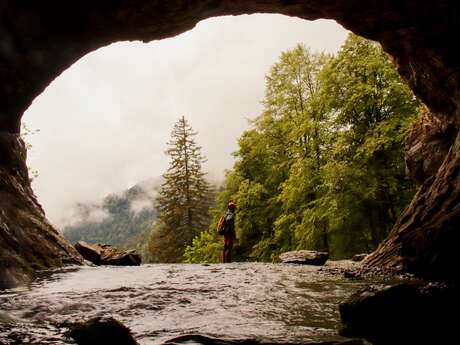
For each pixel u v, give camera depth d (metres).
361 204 21.86
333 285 8.73
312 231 23.05
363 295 4.56
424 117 15.46
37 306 6.29
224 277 10.19
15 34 9.87
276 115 30.78
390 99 20.97
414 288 4.46
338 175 21.14
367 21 11.70
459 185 10.59
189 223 52.53
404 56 13.27
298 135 25.89
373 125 21.39
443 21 10.89
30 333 4.69
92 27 10.73
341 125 23.16
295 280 9.58
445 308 4.20
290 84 29.03
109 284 9.02
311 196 26.86
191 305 6.67
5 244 10.78
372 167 21.00
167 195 54.56
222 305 6.66
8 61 10.45
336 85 22.89
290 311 6.14
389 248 11.70
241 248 33.56
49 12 9.88
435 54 12.02
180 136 56.16
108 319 4.21
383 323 4.29
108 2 9.91
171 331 4.96
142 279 9.90
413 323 4.18
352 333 4.48
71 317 5.63
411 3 10.59
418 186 20.97
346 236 23.08
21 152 15.05
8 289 8.34
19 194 13.92
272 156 33.09
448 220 9.46
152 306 6.57
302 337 4.44
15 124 13.18
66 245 14.59
